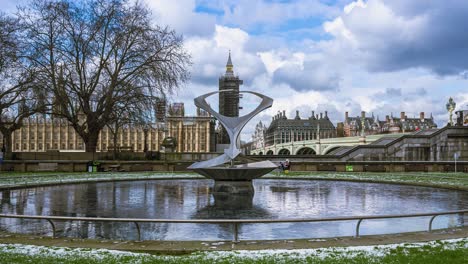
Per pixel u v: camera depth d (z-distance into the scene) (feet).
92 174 108.47
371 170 130.41
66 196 64.39
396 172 126.11
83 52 126.11
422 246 28.02
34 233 36.06
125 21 128.36
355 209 50.44
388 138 200.03
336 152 214.69
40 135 501.15
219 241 30.17
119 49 128.57
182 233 36.29
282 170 128.16
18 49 121.49
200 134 504.43
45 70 121.70
